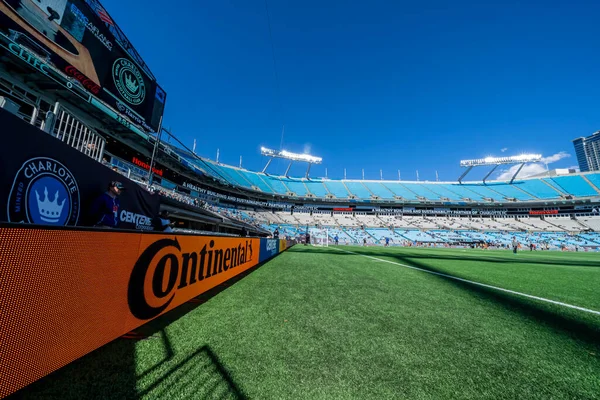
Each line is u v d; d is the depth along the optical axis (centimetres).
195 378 144
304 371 156
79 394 124
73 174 336
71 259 139
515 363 178
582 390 148
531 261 1117
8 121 244
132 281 189
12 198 249
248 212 3734
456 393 140
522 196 4669
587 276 660
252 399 127
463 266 818
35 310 118
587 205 4062
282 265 679
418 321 260
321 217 4281
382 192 5028
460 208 4647
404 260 963
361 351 188
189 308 274
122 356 164
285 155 4653
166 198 691
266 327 226
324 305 306
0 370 101
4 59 501
